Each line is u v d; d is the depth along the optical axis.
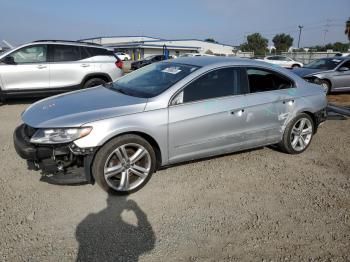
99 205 3.61
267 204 3.75
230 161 4.94
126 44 70.94
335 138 6.32
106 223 3.29
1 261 2.71
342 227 3.35
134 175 3.97
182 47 73.94
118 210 3.53
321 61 12.93
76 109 3.85
